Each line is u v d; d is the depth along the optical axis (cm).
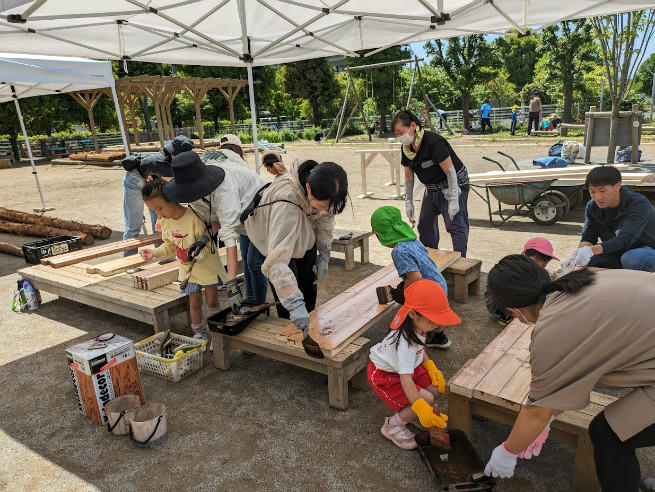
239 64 840
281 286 277
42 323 490
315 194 254
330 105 3772
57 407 346
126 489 262
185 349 383
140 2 506
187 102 3691
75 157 2084
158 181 363
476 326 434
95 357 308
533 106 2222
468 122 2941
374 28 714
